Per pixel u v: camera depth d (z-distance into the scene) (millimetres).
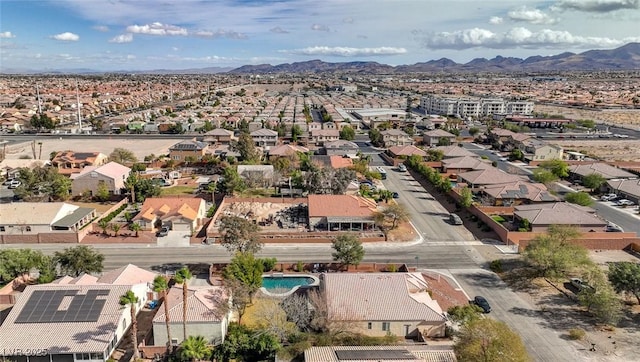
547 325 55969
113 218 93500
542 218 83750
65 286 53438
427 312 53438
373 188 115312
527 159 148875
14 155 152375
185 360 46969
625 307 60219
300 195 108438
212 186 104000
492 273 70750
